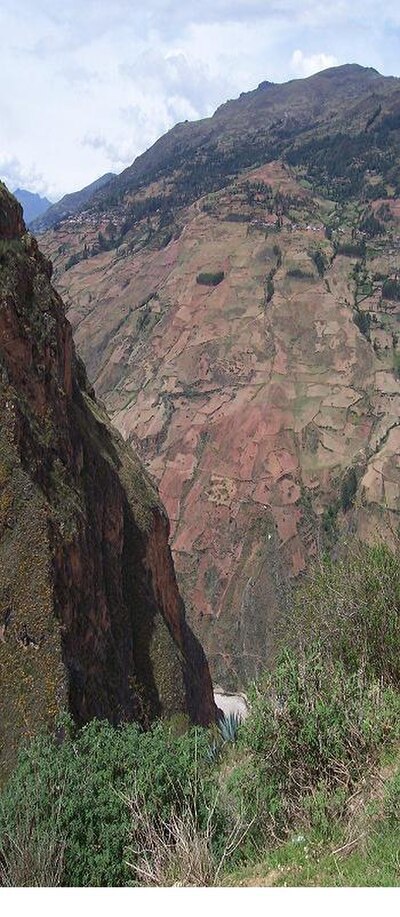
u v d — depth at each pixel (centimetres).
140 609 3847
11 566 2848
